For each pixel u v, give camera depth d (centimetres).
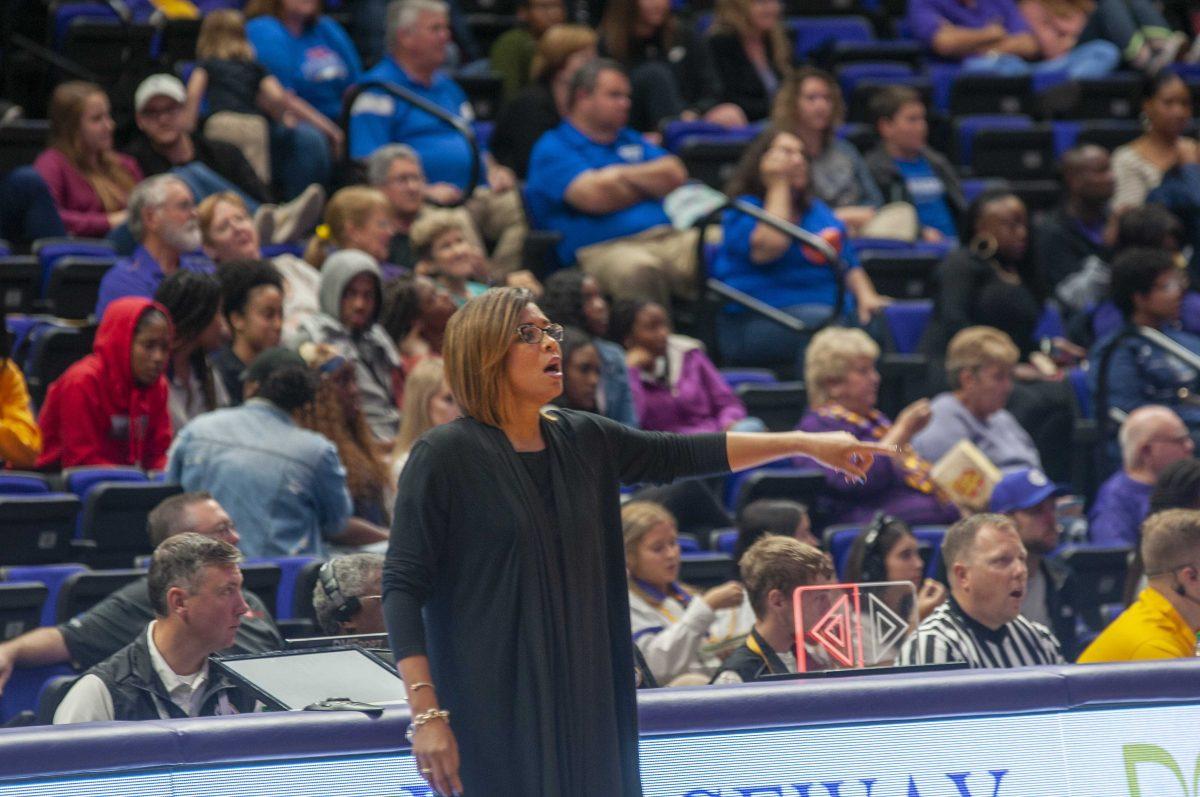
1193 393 2391
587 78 2581
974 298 2459
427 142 2653
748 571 1322
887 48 3384
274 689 1014
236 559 1164
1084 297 2708
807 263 2512
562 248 2556
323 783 942
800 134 2750
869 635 1188
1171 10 3788
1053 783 1067
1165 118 3056
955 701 1055
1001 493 1706
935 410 2133
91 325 1986
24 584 1416
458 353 926
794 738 1026
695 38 3172
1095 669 1090
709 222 2475
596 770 901
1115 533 2003
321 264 2217
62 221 2353
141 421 1819
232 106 2591
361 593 1267
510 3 3512
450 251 2234
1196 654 1366
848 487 1967
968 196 3002
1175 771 1095
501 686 892
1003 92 3353
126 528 1644
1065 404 2361
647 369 2197
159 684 1145
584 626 911
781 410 2264
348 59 2838
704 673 1473
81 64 2928
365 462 1778
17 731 888
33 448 1808
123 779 901
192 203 2047
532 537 904
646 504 1573
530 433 934
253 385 1714
